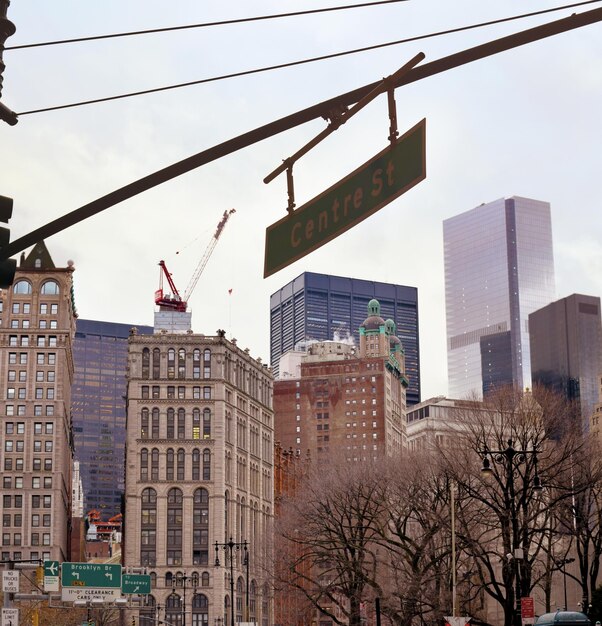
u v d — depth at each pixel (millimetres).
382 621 127375
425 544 106500
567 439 110188
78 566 101312
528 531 103938
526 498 106750
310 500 125625
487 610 141875
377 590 110125
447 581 106562
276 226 23797
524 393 124062
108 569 101938
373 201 21281
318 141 22484
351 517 126688
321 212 22578
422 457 117000
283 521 147750
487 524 104312
